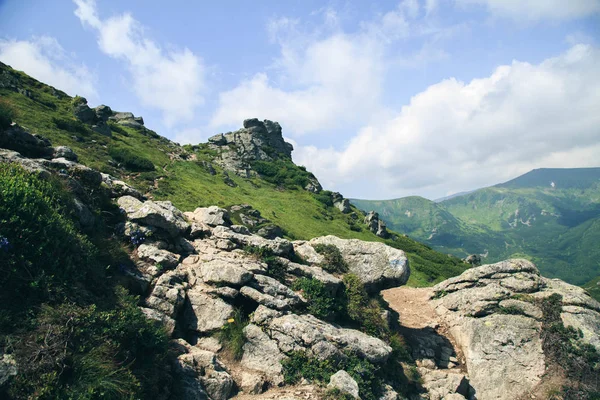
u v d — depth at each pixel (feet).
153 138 312.91
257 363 40.52
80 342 27.45
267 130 453.99
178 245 52.75
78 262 34.81
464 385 55.26
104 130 230.68
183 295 43.98
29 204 33.04
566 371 54.85
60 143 171.22
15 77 237.86
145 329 32.91
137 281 42.09
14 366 23.08
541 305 62.85
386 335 55.72
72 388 24.13
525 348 58.65
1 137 47.32
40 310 27.53
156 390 30.19
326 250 67.62
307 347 42.27
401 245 278.67
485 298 66.69
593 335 57.11
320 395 36.99
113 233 47.85
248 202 234.38
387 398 41.78
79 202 43.09
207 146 392.06
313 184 359.05
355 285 60.23
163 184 185.78
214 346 41.32
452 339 65.31
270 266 55.16
